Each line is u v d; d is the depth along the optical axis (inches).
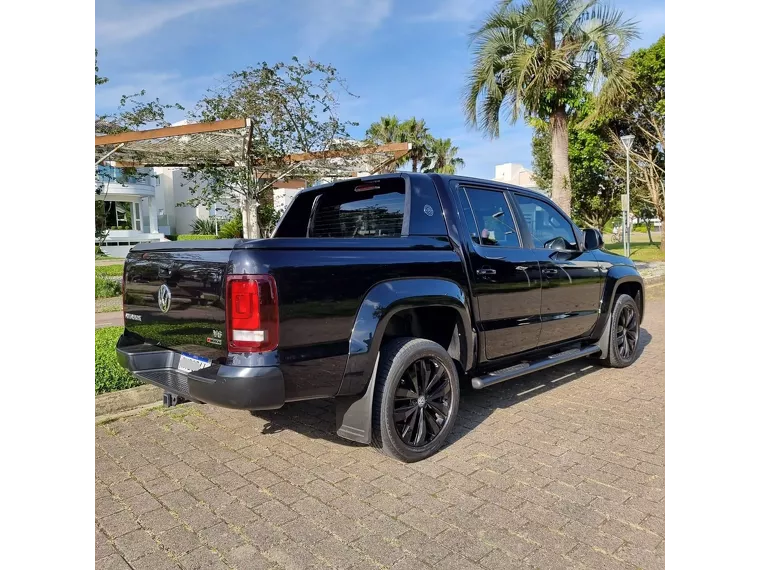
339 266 116.6
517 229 172.7
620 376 209.9
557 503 111.4
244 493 117.2
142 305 133.4
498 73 452.1
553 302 177.8
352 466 130.6
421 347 131.9
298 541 99.0
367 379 121.5
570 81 438.0
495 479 122.7
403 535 100.4
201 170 514.3
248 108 433.7
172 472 127.4
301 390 110.7
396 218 150.9
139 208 1295.5
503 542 97.7
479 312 149.9
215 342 109.7
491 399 182.2
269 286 105.0
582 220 877.2
